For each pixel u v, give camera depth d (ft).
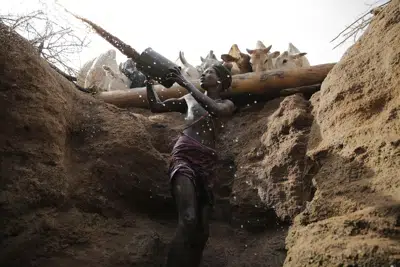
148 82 8.69
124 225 8.18
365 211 5.65
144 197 8.77
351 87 7.76
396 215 5.29
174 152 7.93
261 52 11.25
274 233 8.47
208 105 7.90
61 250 7.10
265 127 9.81
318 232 5.86
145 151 8.93
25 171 7.23
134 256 7.57
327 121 8.04
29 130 7.64
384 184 6.00
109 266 7.27
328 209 6.38
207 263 8.27
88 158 8.44
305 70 10.61
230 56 11.71
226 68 8.82
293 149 8.34
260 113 10.68
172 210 9.14
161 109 8.77
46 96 8.11
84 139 8.77
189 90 7.95
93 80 11.96
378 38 7.94
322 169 7.22
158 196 8.86
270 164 8.74
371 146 6.65
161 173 9.05
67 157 8.29
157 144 10.07
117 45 8.12
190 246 7.25
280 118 9.29
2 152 7.27
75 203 7.77
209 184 7.84
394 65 7.10
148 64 8.05
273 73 10.70
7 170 7.16
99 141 8.73
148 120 10.55
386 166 6.23
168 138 10.15
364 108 7.32
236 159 9.73
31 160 7.39
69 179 7.89
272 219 8.60
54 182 7.46
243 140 10.07
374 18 8.58
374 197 5.92
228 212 9.30
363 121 7.27
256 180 8.94
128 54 8.11
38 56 8.57
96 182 8.18
